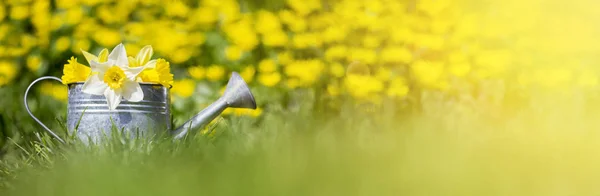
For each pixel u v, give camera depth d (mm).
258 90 5723
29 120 5145
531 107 5605
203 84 5762
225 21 6285
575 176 1976
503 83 5945
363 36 6531
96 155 3082
